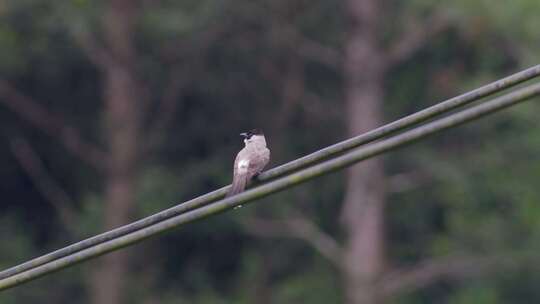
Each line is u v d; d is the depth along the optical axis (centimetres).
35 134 3222
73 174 3278
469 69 2816
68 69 3039
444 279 2895
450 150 2867
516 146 2762
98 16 2720
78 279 3000
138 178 2880
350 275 2692
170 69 3056
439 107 866
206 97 3184
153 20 2872
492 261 2758
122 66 2733
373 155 830
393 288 2688
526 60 2591
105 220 2789
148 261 3111
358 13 2689
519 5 2505
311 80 3119
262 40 3003
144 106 3020
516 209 2794
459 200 2845
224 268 3228
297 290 2994
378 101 2698
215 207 892
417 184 2812
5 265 3042
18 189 3356
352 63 2705
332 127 3092
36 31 2762
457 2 2534
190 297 3170
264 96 3152
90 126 3170
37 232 3281
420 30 2648
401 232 3091
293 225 2980
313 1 2936
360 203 2689
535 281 2825
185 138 3231
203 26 2958
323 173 850
